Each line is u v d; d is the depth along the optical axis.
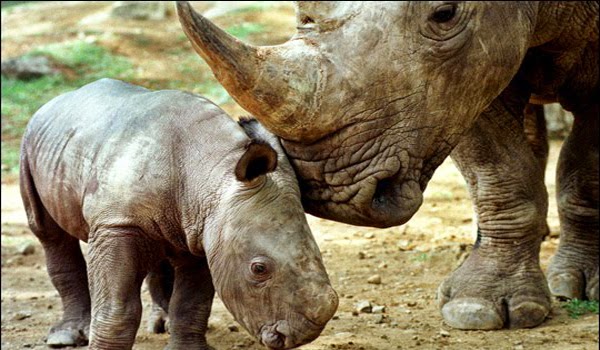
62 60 30.67
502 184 10.48
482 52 7.83
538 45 9.59
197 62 31.14
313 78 7.14
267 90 6.98
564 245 11.91
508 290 10.48
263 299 7.36
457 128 7.99
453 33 7.64
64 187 8.84
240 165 7.21
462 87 7.84
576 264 11.66
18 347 10.21
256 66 6.91
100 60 30.98
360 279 13.07
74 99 9.32
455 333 10.27
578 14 9.38
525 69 10.25
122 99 8.81
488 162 10.48
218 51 6.76
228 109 26.48
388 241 15.48
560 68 10.25
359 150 7.45
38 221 9.89
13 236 17.22
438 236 15.63
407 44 7.48
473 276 10.66
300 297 7.24
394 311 11.31
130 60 31.27
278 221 7.45
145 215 8.13
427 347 9.76
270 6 36.81
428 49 7.57
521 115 10.54
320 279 7.29
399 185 7.71
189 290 8.98
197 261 8.88
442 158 8.06
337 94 7.23
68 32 33.84
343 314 11.20
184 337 8.98
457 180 20.00
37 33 33.97
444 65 7.67
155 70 30.47
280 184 7.58
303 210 7.59
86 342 10.12
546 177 19.16
